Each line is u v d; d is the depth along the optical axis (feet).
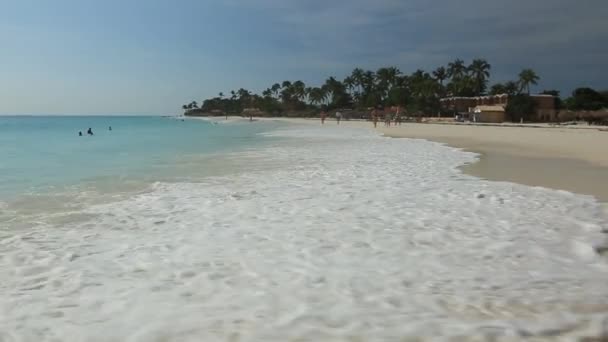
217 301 13.12
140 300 13.26
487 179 36.63
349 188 32.68
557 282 14.40
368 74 462.60
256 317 12.01
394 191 31.19
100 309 12.68
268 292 13.75
